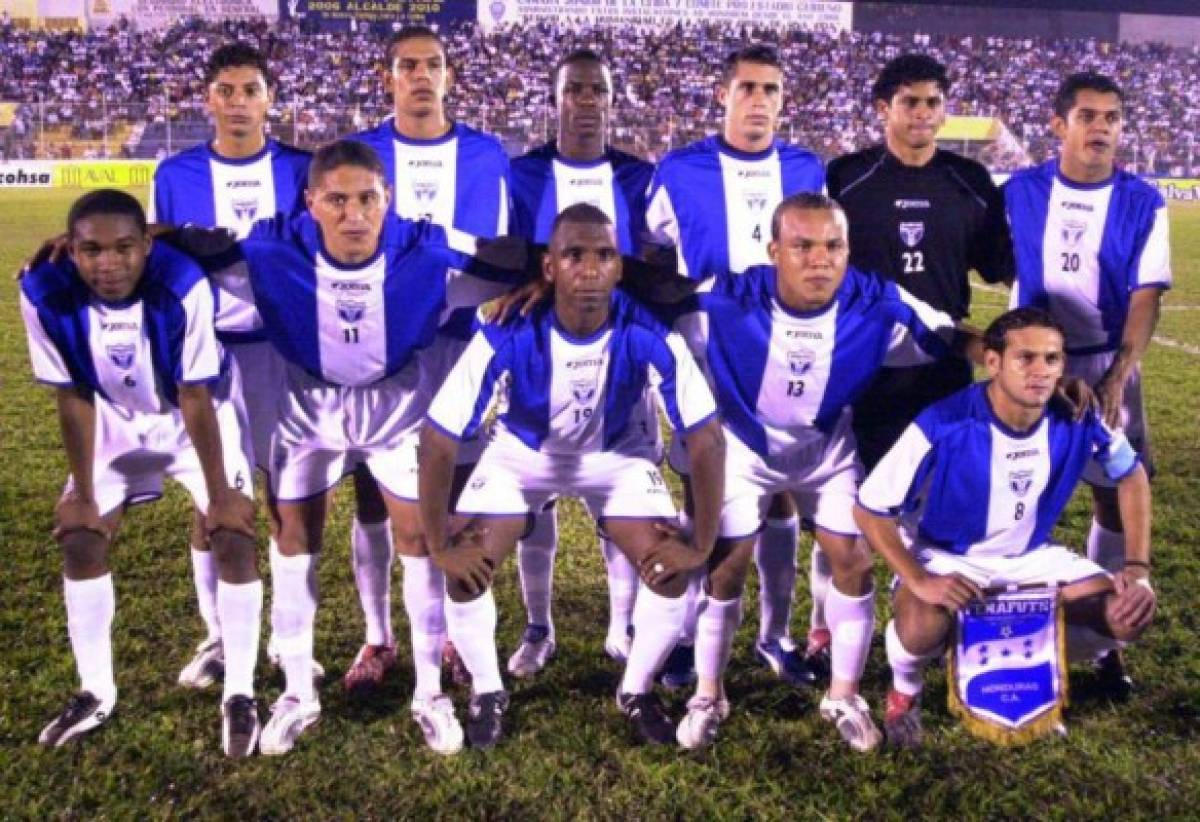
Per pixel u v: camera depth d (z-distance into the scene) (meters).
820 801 3.07
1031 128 31.31
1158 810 3.04
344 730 3.47
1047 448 3.34
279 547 3.46
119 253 3.03
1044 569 3.49
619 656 4.00
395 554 4.95
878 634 4.21
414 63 4.08
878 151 3.95
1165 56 36.19
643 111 28.33
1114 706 3.62
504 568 4.88
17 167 23.53
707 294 3.42
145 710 3.56
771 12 35.28
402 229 3.40
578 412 3.29
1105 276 3.89
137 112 25.58
